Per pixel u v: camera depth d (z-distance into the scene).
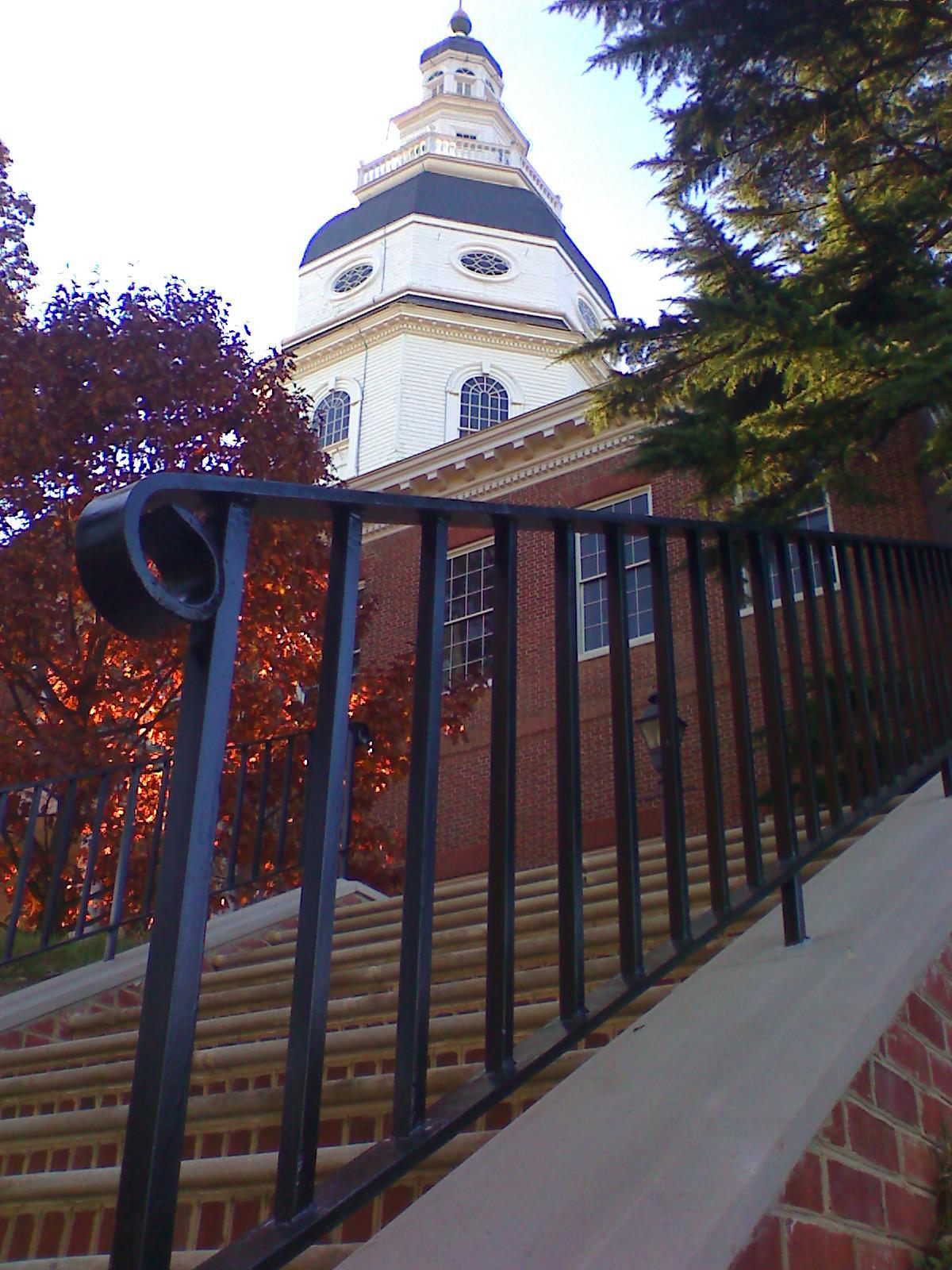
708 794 2.02
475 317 27.59
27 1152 2.93
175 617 1.04
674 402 8.21
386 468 16.69
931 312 7.17
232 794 7.38
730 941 2.95
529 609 14.08
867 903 2.18
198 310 10.06
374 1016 3.14
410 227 30.16
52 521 9.20
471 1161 1.51
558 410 15.28
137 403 9.54
